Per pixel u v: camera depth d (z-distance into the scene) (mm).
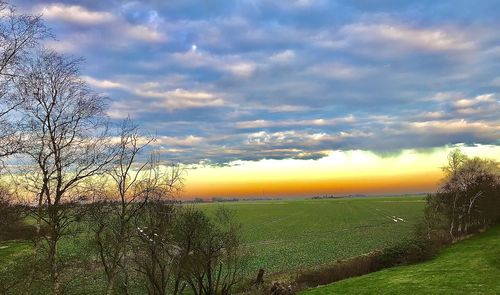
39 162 23891
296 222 128125
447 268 44375
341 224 116750
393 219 127688
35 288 23438
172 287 40844
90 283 31656
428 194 80875
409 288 37094
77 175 25828
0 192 22391
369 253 58938
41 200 23984
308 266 54000
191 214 35250
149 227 30953
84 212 25734
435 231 67438
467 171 77188
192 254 35000
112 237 28422
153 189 29156
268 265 55750
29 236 23688
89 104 27469
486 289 34500
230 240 38344
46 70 27266
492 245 56125
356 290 38469
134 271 33344
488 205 76750
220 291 40531
